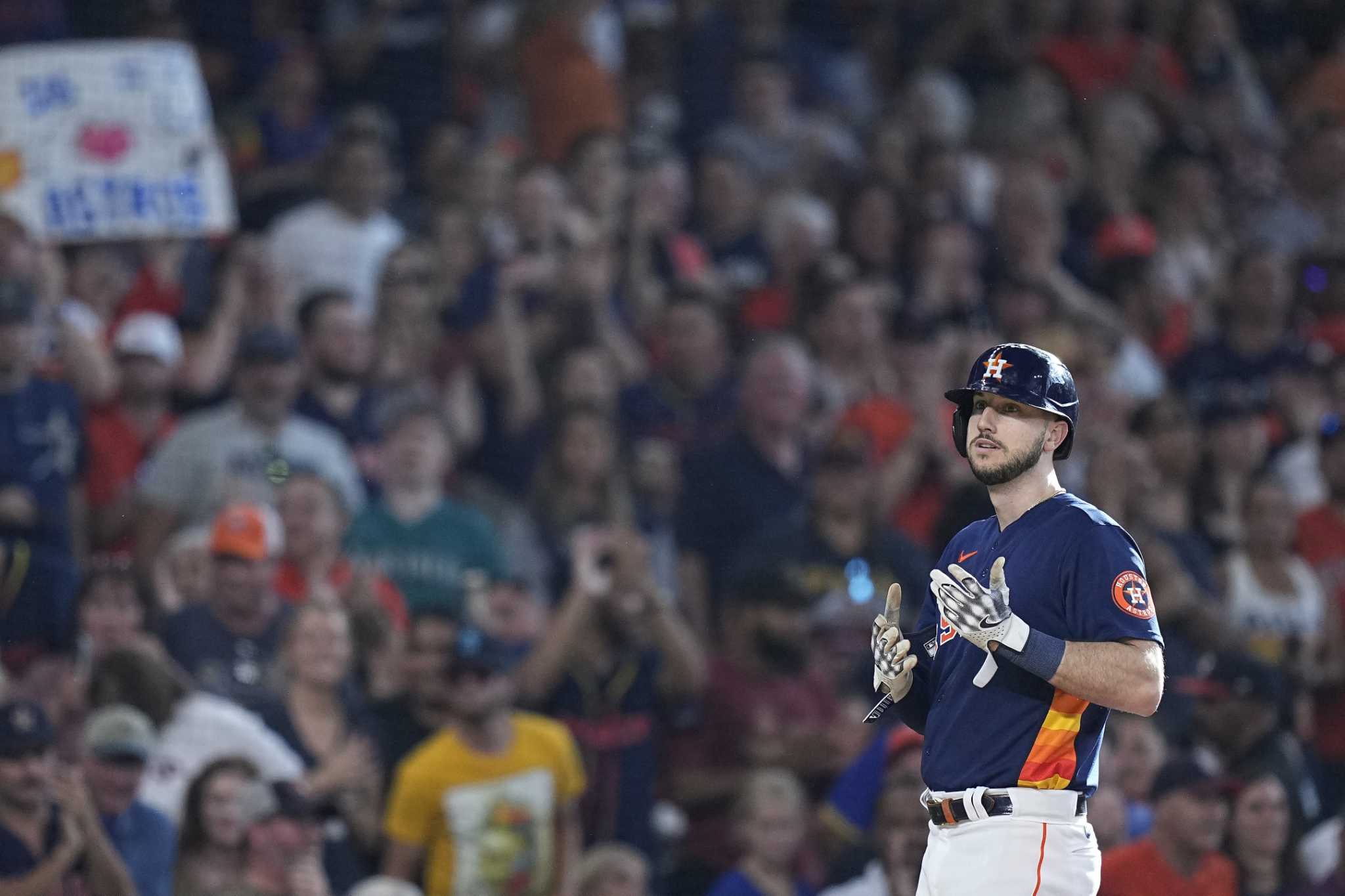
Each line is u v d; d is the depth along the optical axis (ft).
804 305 136.26
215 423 110.11
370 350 120.67
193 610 96.89
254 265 125.70
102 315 123.13
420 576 107.76
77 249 123.65
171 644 95.86
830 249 150.41
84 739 86.84
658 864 100.58
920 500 121.08
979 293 148.05
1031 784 52.08
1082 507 52.80
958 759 52.90
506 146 151.23
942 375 127.65
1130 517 114.52
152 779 89.45
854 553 108.37
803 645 102.17
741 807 91.25
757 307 141.69
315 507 104.12
